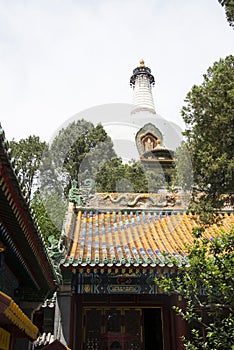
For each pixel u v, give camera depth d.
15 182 6.45
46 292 12.32
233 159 10.63
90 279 14.80
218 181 11.05
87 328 14.91
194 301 10.75
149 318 15.66
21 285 11.99
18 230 8.08
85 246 14.66
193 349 10.02
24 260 9.96
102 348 14.66
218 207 11.65
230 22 12.30
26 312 12.05
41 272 10.65
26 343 12.21
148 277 14.93
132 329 15.06
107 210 18.20
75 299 14.85
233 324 9.62
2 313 5.71
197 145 11.62
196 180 11.45
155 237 15.86
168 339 14.84
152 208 18.22
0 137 5.23
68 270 13.83
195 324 14.61
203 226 12.11
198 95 11.58
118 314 15.27
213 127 11.32
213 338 10.07
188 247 10.50
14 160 6.02
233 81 11.28
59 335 13.41
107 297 15.31
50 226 20.66
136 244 15.02
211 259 9.89
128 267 13.11
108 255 13.85
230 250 9.80
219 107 11.24
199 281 10.40
